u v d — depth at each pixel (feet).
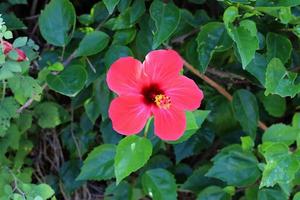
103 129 3.66
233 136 3.80
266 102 3.72
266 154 3.38
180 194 3.92
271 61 3.27
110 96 3.54
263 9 3.22
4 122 3.38
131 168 3.21
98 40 3.45
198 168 3.76
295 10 3.39
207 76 3.70
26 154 3.74
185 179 3.79
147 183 3.54
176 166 3.77
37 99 3.34
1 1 3.75
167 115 3.16
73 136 3.83
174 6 3.34
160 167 3.74
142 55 3.51
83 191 3.91
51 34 3.44
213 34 3.35
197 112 3.38
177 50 3.64
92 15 3.59
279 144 3.39
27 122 3.62
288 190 3.47
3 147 3.55
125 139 3.23
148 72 3.11
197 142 3.73
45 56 3.56
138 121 3.14
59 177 3.88
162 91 3.16
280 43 3.39
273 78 3.28
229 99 3.69
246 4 3.22
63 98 3.82
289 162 3.37
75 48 3.56
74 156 3.85
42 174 3.91
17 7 3.90
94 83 3.54
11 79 3.27
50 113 3.66
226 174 3.52
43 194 3.32
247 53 3.16
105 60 3.45
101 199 3.93
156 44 3.28
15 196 3.26
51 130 3.87
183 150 3.72
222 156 3.53
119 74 3.09
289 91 3.28
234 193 3.67
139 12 3.43
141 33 3.50
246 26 3.23
